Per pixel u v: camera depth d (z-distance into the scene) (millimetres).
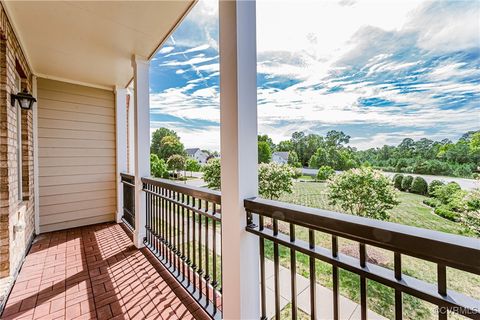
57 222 3906
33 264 2623
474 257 556
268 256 2314
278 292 1185
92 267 2547
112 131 4512
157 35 2604
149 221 3039
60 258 2783
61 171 3965
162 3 2082
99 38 2664
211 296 1966
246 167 1309
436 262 630
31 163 3479
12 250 2256
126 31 2527
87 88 4250
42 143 3783
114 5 2098
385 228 732
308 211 981
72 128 4082
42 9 2143
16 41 2621
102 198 4395
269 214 1150
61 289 2123
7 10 2131
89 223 4234
